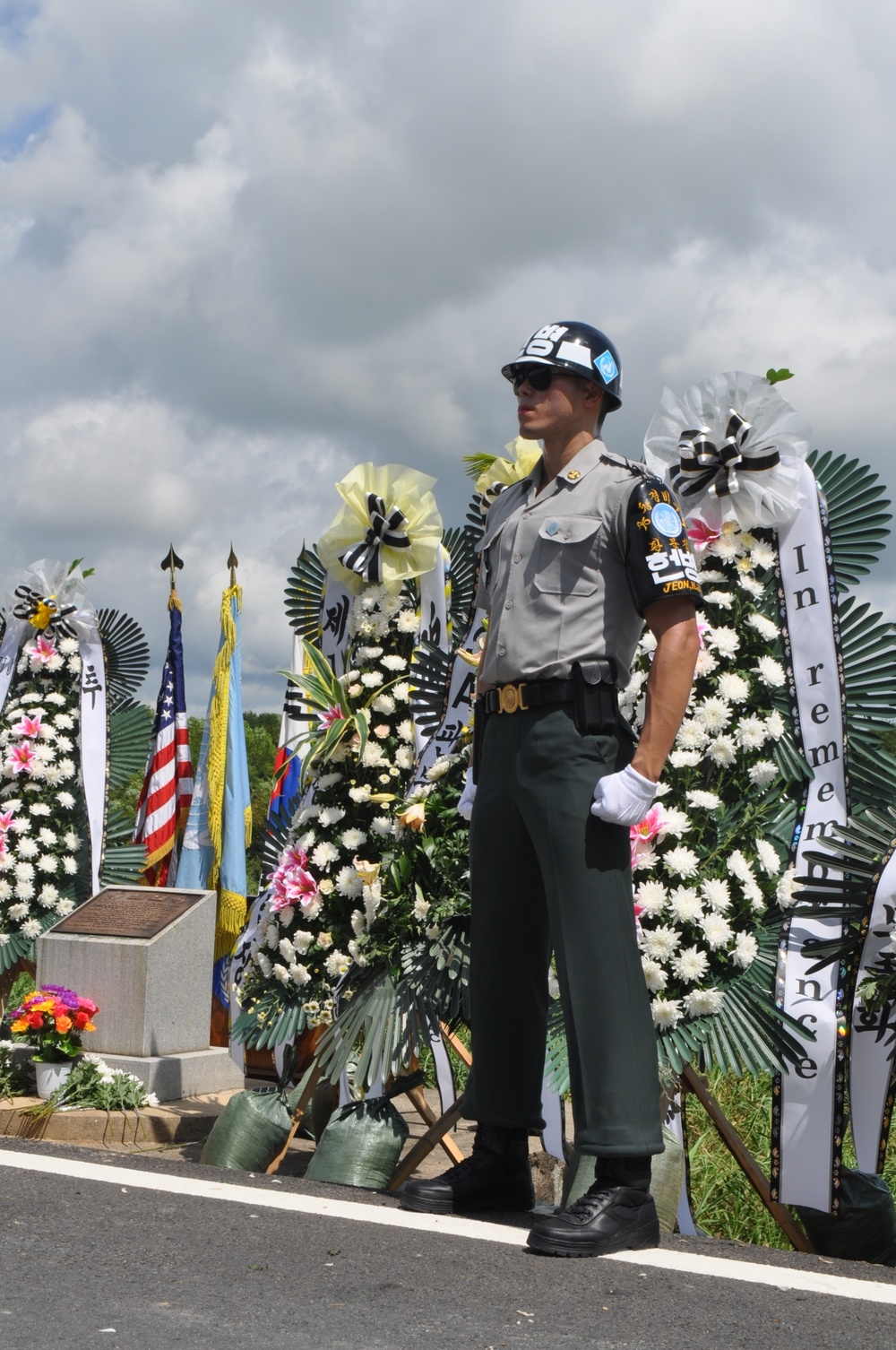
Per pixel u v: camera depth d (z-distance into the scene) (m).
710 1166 5.41
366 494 5.61
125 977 6.80
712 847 4.16
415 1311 2.40
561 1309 2.45
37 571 8.70
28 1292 2.45
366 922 4.90
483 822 3.35
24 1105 6.22
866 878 3.95
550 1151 4.25
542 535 3.24
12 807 8.32
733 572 4.38
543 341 3.36
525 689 3.21
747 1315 2.45
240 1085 7.16
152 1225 2.92
